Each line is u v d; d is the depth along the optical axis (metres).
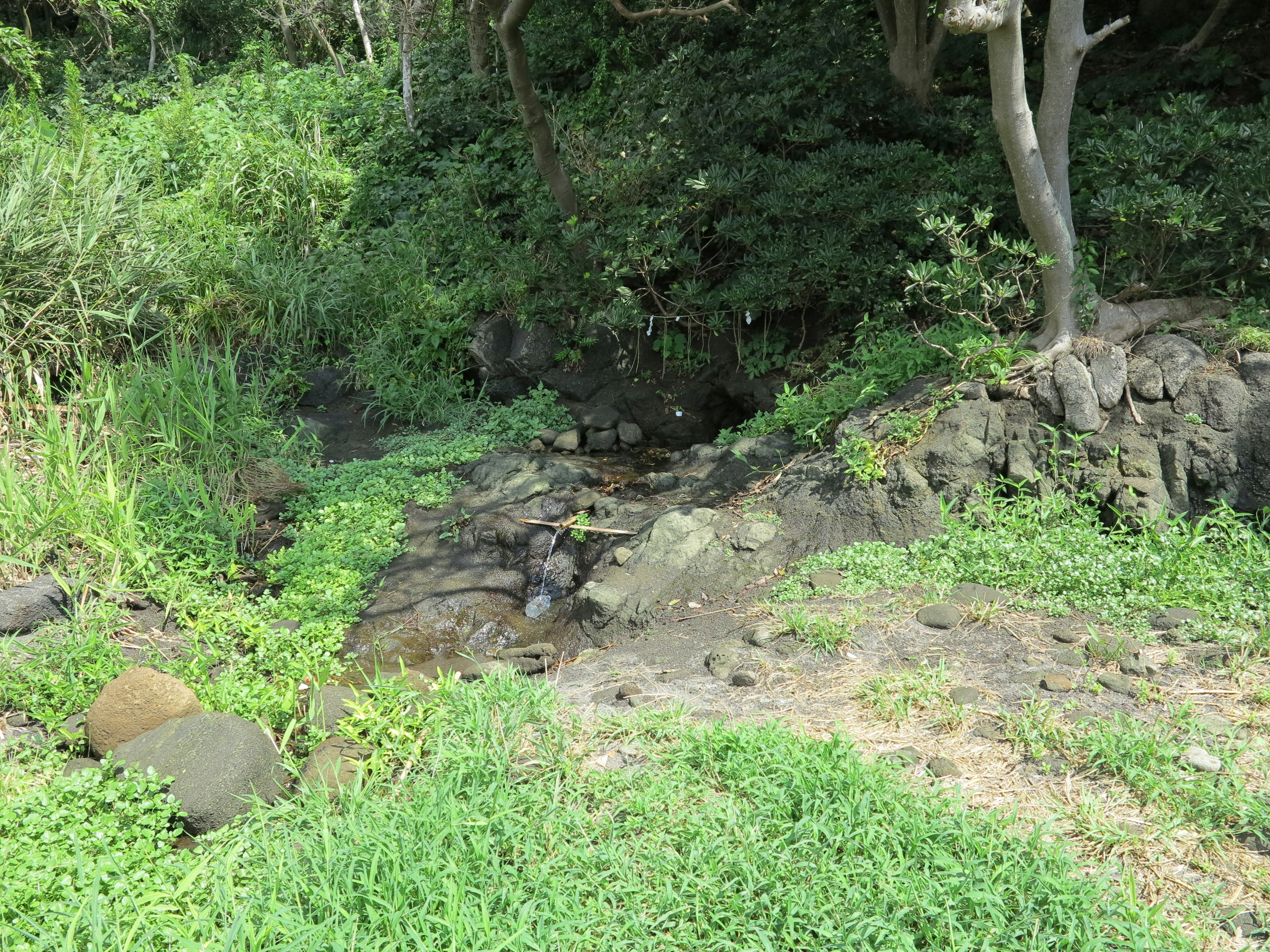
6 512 5.73
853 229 7.76
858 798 3.31
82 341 7.41
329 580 6.25
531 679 4.77
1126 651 4.39
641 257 7.88
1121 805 3.43
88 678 4.69
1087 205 7.11
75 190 7.97
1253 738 3.75
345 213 11.09
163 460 6.79
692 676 4.68
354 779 3.67
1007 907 2.87
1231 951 2.78
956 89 10.26
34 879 3.09
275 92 13.37
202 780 3.65
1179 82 9.02
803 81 8.30
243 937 2.78
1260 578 4.83
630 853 3.25
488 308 9.09
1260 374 5.56
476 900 2.97
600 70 11.43
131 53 20.92
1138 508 5.43
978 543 5.36
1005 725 3.93
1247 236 6.27
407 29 12.52
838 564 5.59
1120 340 6.09
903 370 6.63
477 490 7.34
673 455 7.84
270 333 8.82
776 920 2.87
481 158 11.35
